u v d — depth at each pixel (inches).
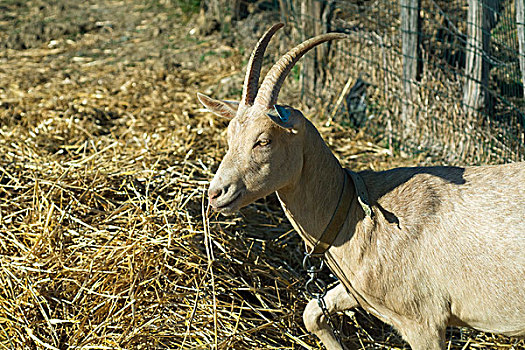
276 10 334.0
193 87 297.1
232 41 350.9
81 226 155.0
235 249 153.3
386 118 240.8
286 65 106.2
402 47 231.0
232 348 129.2
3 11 422.6
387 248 111.5
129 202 159.6
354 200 116.1
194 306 130.1
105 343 125.6
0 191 168.4
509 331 110.3
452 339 142.8
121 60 339.9
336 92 259.4
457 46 225.3
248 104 109.7
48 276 140.3
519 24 169.8
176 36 369.7
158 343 129.2
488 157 206.4
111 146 195.3
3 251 148.5
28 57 349.1
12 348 124.8
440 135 222.1
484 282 106.7
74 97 280.2
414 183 114.6
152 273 140.9
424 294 110.3
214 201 106.1
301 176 113.3
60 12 420.2
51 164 182.4
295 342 136.3
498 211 107.0
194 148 214.1
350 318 146.4
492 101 212.4
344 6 271.7
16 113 254.7
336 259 118.0
